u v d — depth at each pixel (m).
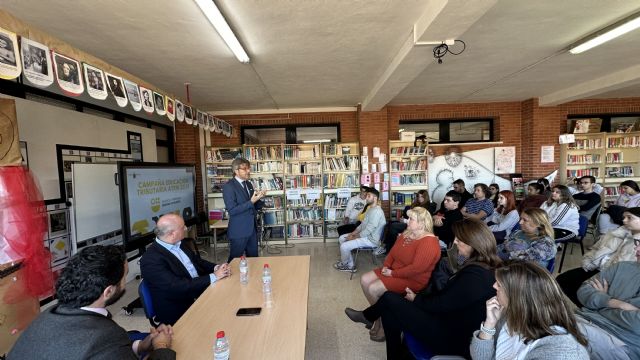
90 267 1.09
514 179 6.37
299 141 6.61
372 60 3.54
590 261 2.46
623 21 2.75
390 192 6.33
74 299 1.05
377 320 2.50
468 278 1.63
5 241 2.10
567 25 2.89
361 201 5.38
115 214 3.88
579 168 6.54
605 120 6.54
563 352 1.00
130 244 3.45
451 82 4.86
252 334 1.43
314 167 6.25
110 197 3.80
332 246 5.75
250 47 3.11
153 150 5.22
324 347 2.49
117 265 1.18
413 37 2.70
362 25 2.67
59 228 3.26
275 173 6.26
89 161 3.76
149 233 3.82
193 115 3.88
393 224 4.66
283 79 4.22
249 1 2.26
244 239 3.32
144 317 3.13
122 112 4.52
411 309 1.83
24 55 1.50
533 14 2.66
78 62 1.83
